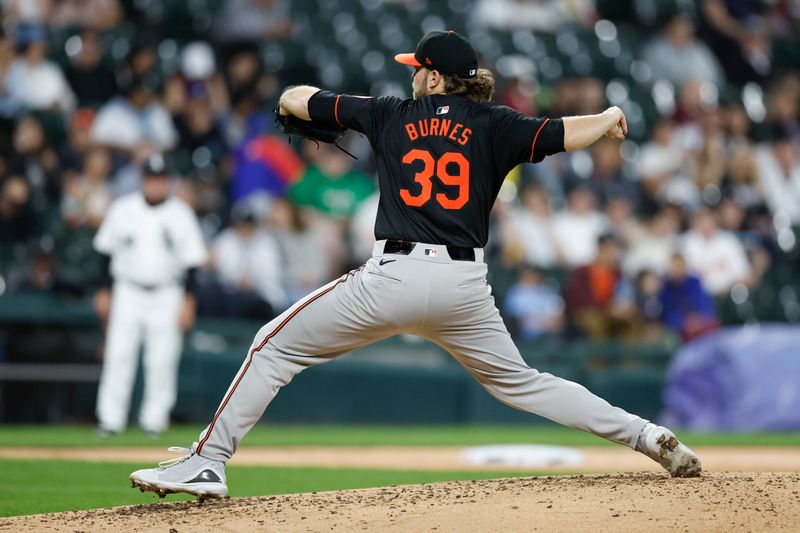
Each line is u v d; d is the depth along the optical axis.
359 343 15.18
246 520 14.03
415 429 39.84
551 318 42.44
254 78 45.88
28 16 45.44
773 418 39.69
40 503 18.58
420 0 56.91
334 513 14.16
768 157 54.03
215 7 50.72
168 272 33.59
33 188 40.34
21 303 36.53
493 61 53.34
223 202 42.81
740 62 59.59
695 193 51.03
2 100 42.34
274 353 15.13
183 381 37.34
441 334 15.09
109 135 41.94
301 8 54.19
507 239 44.62
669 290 44.31
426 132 14.81
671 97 55.97
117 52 46.38
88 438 32.25
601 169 49.34
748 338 40.88
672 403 41.88
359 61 52.06
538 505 13.96
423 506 14.27
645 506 13.75
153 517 14.53
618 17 61.16
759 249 49.47
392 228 14.70
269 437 34.47
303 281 40.97
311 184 42.81
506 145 14.73
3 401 36.66
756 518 13.27
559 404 15.41
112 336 33.47
